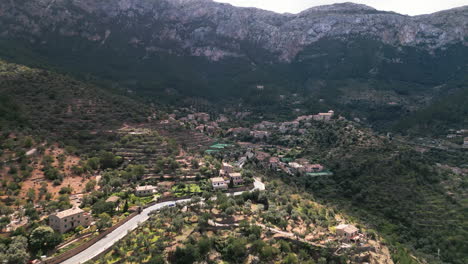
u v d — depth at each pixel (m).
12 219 102.88
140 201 130.50
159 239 98.00
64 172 142.25
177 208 120.62
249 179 167.00
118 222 110.38
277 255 100.69
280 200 144.88
